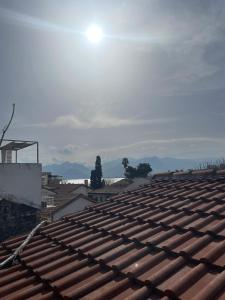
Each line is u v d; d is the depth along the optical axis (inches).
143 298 174.4
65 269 224.5
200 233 233.6
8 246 307.3
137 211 318.7
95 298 181.2
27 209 618.5
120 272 206.4
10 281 233.0
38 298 197.9
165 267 194.1
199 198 311.1
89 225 315.0
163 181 444.5
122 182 2282.2
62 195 1665.8
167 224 263.6
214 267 186.5
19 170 619.2
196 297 158.2
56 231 321.4
